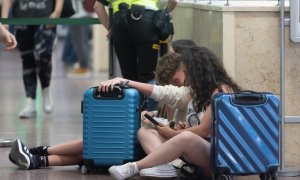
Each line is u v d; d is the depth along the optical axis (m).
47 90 21.52
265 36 12.80
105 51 36.44
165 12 14.27
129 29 14.23
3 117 21.36
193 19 15.34
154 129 12.12
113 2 14.65
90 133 12.21
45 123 20.05
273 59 12.84
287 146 12.95
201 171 11.76
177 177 11.75
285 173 12.52
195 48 12.19
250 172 11.26
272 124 11.31
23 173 12.65
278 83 12.87
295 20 12.54
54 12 18.67
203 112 12.07
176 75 12.62
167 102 12.36
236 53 12.80
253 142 11.23
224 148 11.16
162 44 15.02
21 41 20.42
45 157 13.07
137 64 14.66
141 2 14.26
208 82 11.95
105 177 12.24
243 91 11.47
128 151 12.12
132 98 12.09
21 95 27.56
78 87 30.12
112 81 12.22
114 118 12.13
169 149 11.45
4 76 35.03
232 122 11.17
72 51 36.62
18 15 19.38
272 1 14.50
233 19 12.72
